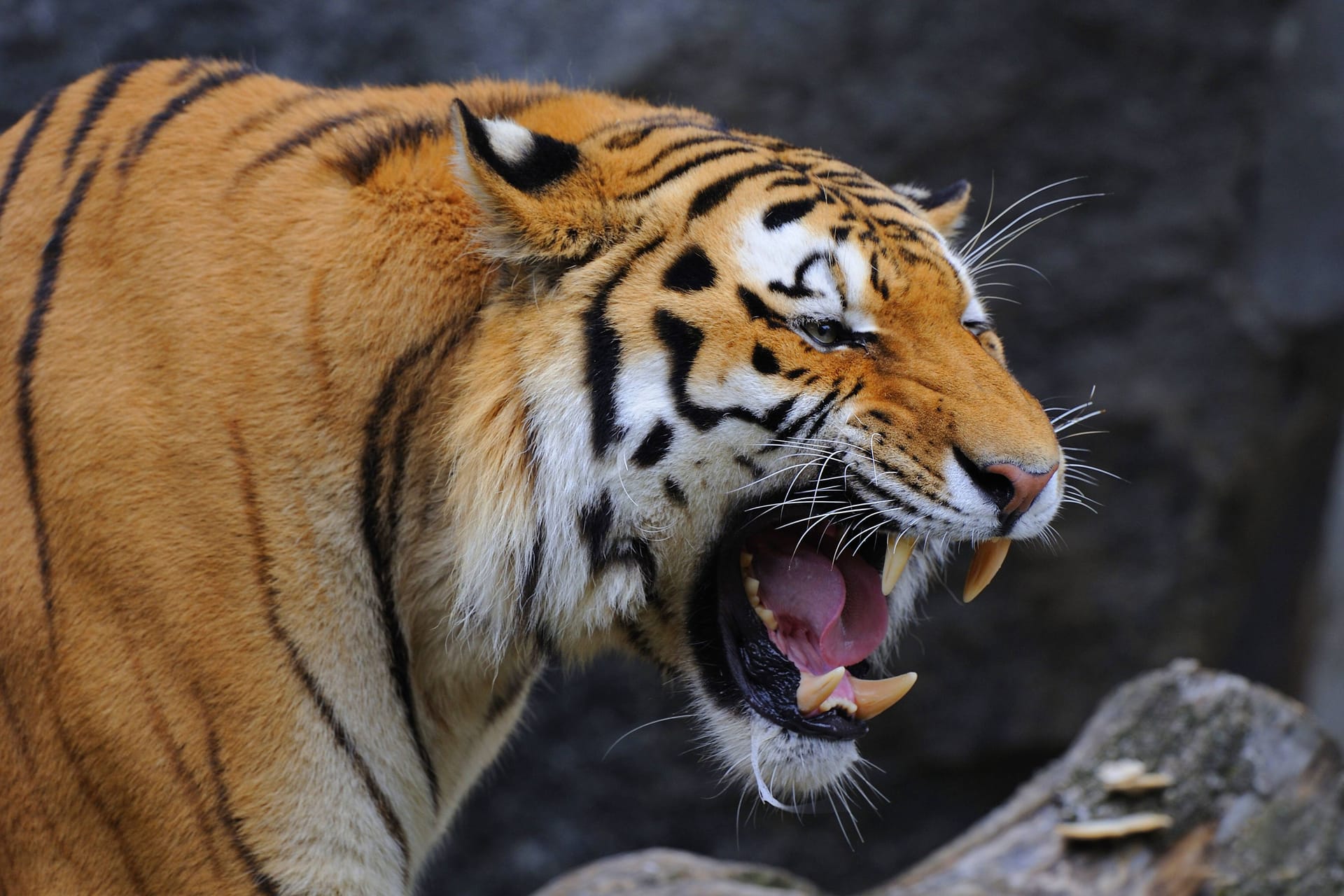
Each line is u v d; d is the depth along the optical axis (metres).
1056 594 16.14
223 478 5.36
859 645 6.28
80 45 13.97
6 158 6.00
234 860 5.36
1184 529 16.44
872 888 16.36
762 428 5.56
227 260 5.56
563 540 5.69
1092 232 16.33
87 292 5.51
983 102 15.74
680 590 6.06
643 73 14.53
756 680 6.24
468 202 5.77
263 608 5.39
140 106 5.96
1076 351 16.30
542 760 15.27
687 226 5.64
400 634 5.95
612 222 5.64
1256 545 18.67
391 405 5.68
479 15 14.59
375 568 5.75
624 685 15.20
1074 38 16.16
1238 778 8.93
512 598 5.84
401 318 5.65
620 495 5.65
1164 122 16.56
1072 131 16.20
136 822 5.30
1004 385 5.71
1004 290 16.14
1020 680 16.20
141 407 5.35
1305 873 8.50
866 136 15.38
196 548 5.30
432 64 14.49
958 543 6.58
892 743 16.19
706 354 5.51
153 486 5.30
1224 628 16.97
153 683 5.26
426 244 5.71
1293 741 9.09
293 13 14.30
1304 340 17.61
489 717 6.69
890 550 5.89
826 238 5.64
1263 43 17.05
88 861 5.39
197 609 5.29
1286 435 18.19
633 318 5.53
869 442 5.55
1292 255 17.47
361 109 6.18
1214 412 16.56
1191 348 16.53
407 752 5.99
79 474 5.29
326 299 5.58
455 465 5.62
